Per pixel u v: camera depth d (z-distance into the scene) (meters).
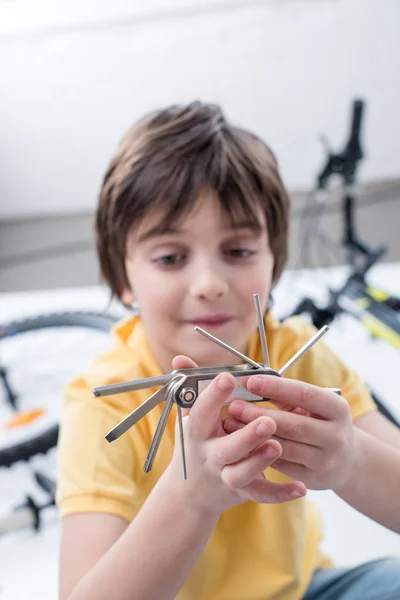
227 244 0.55
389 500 0.50
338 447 0.45
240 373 0.43
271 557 0.56
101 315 1.25
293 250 2.11
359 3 2.17
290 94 2.34
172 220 0.54
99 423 0.54
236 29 2.27
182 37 2.28
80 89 2.38
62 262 2.35
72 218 2.61
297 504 0.58
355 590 0.57
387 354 1.40
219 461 0.41
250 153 0.59
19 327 1.27
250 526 0.56
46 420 1.16
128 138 0.61
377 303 1.25
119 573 0.45
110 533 0.51
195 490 0.44
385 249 1.30
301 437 0.44
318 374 0.61
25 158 2.51
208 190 0.55
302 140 2.39
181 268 0.55
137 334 0.62
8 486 1.08
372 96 2.29
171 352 0.57
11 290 2.20
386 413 0.96
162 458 0.55
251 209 0.55
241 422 0.44
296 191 2.46
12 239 2.53
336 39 2.23
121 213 0.57
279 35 2.25
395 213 2.25
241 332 0.55
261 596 0.54
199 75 2.34
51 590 0.82
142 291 0.57
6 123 2.44
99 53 2.33
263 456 0.40
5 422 1.16
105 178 0.62
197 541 0.45
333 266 2.02
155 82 2.36
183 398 0.41
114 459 0.53
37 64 2.34
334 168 1.25
